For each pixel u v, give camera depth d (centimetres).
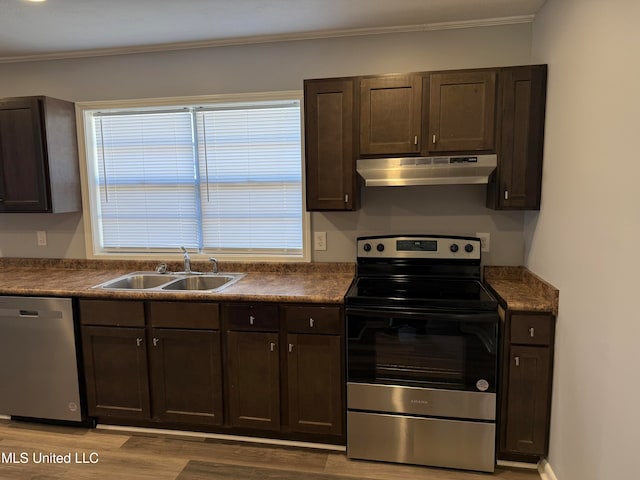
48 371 258
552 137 214
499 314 227
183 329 241
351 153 246
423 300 215
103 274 297
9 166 281
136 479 216
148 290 249
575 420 182
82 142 306
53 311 251
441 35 260
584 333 174
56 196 286
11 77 310
